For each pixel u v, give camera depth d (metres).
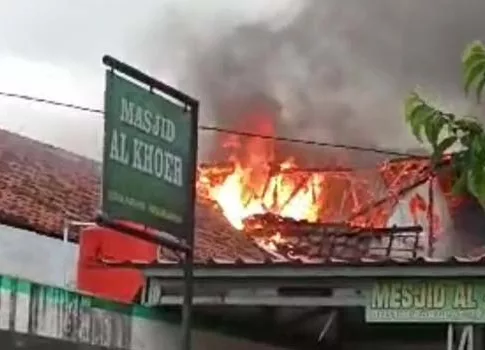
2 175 16.78
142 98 7.84
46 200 16.31
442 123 4.10
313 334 14.70
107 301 11.41
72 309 10.80
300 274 11.40
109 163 7.49
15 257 13.12
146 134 7.86
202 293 12.00
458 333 11.27
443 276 10.86
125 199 7.64
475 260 10.67
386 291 11.20
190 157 8.31
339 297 11.46
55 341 10.48
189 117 8.33
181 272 11.87
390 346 15.09
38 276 13.43
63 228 14.79
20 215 14.66
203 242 19.39
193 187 8.30
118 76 7.61
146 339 12.08
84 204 17.16
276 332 14.57
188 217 8.25
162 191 8.00
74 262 14.05
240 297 11.86
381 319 11.18
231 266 11.62
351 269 11.20
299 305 11.63
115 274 12.69
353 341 15.05
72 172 18.89
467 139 4.09
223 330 13.80
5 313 9.80
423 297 11.05
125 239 13.55
